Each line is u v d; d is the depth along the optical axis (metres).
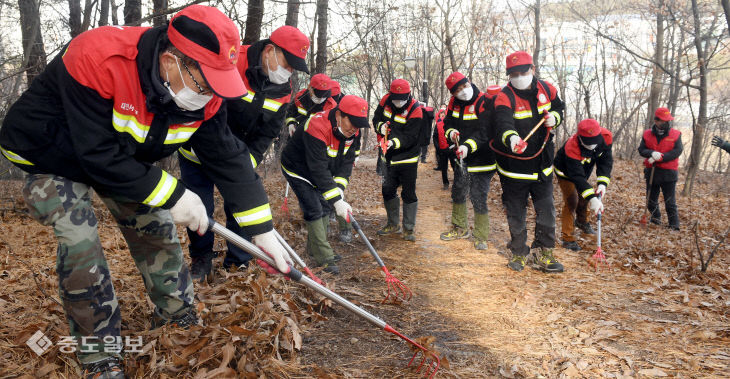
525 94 4.80
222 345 2.59
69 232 2.13
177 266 2.63
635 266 5.29
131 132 2.06
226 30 1.92
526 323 3.63
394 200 6.46
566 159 5.74
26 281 3.61
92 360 2.24
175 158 9.55
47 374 2.31
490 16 20.75
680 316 3.76
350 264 5.05
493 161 5.73
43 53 7.39
